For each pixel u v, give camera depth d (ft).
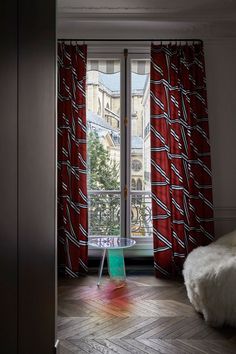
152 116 13.01
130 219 13.69
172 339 7.96
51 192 5.43
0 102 3.13
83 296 10.68
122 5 11.91
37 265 4.60
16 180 3.65
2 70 3.18
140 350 7.47
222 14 12.44
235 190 13.50
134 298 10.53
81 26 13.05
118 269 12.04
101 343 7.76
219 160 13.48
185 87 13.00
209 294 8.50
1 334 3.24
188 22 12.80
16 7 3.59
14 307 3.64
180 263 12.82
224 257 9.62
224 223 13.52
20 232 3.81
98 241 12.00
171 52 13.10
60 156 12.76
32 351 4.38
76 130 12.89
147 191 13.67
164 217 12.87
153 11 12.26
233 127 13.46
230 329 8.47
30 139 4.19
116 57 13.56
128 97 13.62
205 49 13.47
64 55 12.92
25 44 3.94
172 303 10.14
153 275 12.85
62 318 9.08
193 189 12.85
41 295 4.83
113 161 13.69
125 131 13.64
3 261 3.27
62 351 7.38
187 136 12.94
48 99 5.18
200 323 8.80
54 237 5.64
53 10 5.40
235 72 13.48
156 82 13.06
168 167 12.89
